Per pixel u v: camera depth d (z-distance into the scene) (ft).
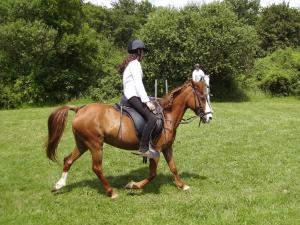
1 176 31.35
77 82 101.71
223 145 40.24
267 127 49.96
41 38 92.43
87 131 25.17
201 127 50.42
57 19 100.37
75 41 98.99
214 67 91.97
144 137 24.98
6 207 24.41
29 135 48.47
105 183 25.75
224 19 92.84
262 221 21.31
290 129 48.37
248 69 100.53
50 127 25.72
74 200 25.48
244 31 92.99
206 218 21.95
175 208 23.44
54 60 100.94
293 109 73.26
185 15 93.97
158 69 94.12
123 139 25.27
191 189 27.25
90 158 35.88
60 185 26.89
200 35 91.61
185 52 92.17
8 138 46.65
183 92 26.43
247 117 59.72
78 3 102.12
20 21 94.27
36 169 33.17
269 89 106.32
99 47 109.50
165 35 92.32
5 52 97.19
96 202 25.04
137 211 23.45
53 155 25.98
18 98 95.96
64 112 25.68
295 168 32.09
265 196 25.05
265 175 30.35
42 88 97.96
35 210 23.84
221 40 90.43
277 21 142.92
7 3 100.32
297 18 143.84
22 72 99.91
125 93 25.43
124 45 161.68
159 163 33.96
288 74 105.29
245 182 28.91
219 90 101.45
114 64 107.65
